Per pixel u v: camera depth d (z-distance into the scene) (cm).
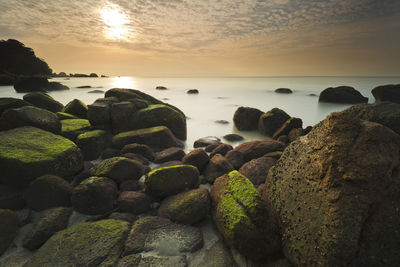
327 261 225
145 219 359
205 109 2050
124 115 843
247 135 1111
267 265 284
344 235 224
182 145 869
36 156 456
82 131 749
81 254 289
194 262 288
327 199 251
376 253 222
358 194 238
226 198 363
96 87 4697
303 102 2584
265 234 294
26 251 307
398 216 230
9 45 6456
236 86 6100
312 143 310
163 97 3117
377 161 244
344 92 2434
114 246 304
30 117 619
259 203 330
